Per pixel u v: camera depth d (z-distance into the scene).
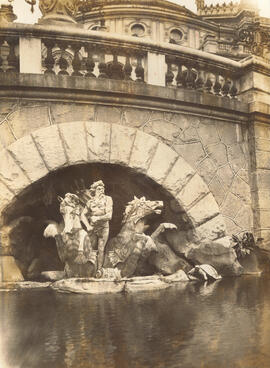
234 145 10.21
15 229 8.18
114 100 8.75
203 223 9.31
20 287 7.52
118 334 3.70
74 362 2.92
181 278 8.18
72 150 8.34
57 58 11.61
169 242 9.23
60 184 8.62
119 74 9.26
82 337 3.62
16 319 4.48
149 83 9.17
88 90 8.48
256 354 3.01
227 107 9.95
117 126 8.73
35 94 8.23
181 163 9.30
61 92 8.36
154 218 9.17
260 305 5.10
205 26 42.22
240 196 10.10
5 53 8.70
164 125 9.30
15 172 7.96
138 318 4.41
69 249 7.49
